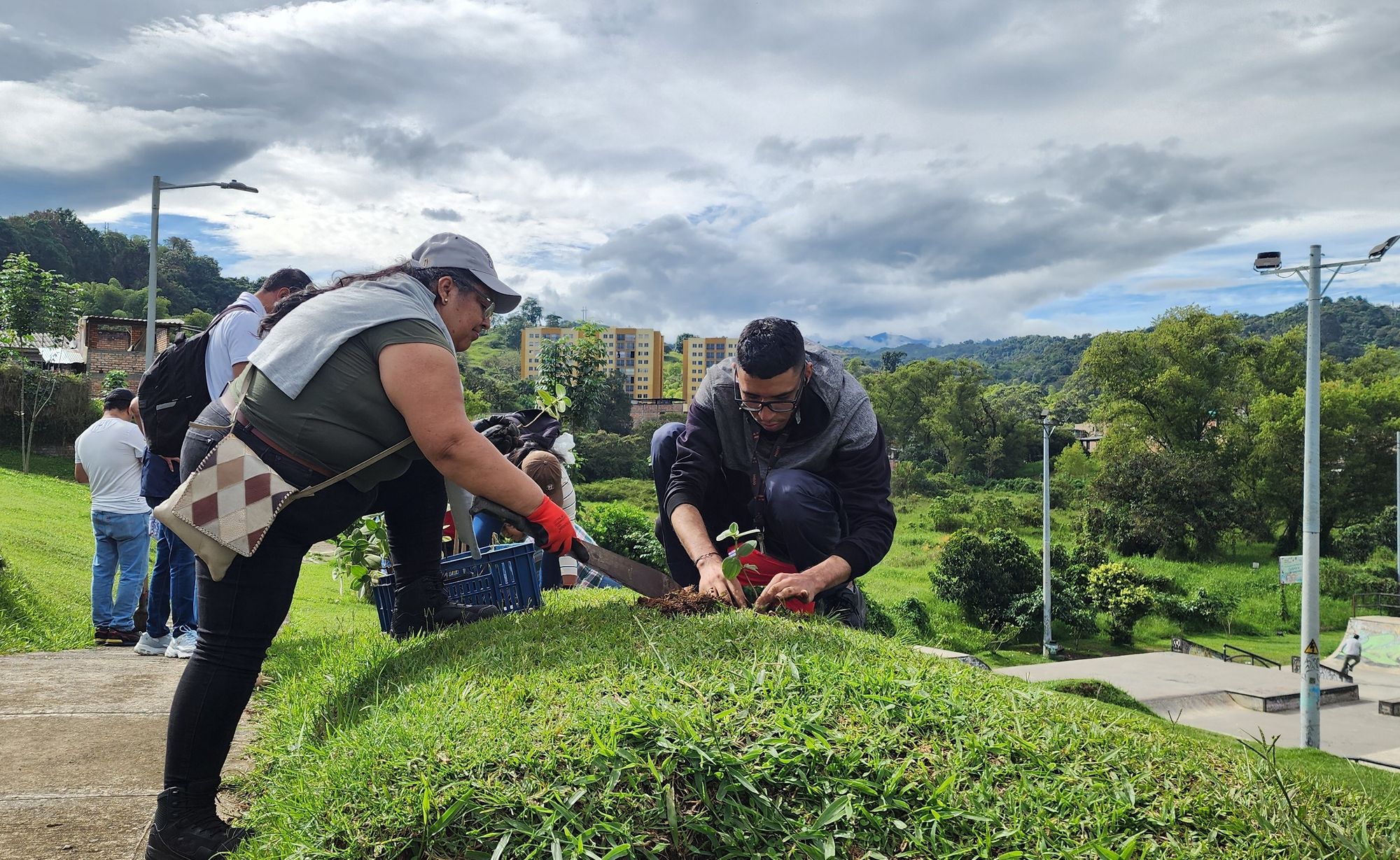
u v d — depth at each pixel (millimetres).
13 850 2193
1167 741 2031
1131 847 1547
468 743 1790
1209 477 55125
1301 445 59156
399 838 1630
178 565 5332
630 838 1597
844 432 3602
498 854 1562
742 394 3395
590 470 67188
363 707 2385
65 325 38312
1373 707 23266
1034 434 111438
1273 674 26125
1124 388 66688
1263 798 1763
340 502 2285
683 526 3510
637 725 1796
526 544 3590
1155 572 50375
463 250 2635
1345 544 56750
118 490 6301
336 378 2207
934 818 1646
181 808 2109
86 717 3422
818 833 1625
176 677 4328
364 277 2557
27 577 9000
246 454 2137
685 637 2398
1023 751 1840
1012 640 34406
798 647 2316
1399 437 45406
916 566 54438
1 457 35156
